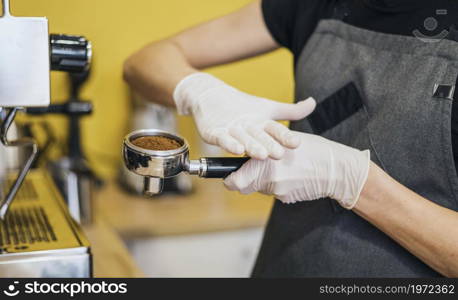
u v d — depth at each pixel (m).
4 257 0.92
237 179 0.87
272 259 1.22
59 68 0.78
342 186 0.92
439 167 0.96
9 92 0.70
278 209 1.24
